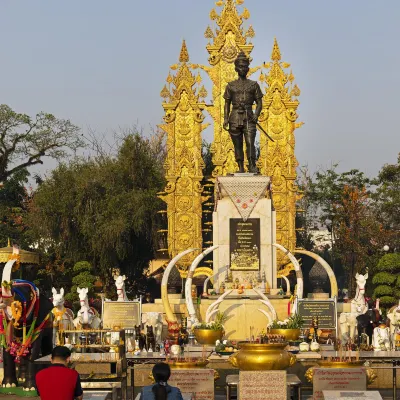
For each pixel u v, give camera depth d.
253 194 40.22
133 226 60.38
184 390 22.30
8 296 25.64
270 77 56.78
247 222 39.97
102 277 61.00
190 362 22.81
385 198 67.06
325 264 37.62
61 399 16.27
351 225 65.81
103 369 22.00
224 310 36.66
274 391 21.44
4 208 71.06
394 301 47.75
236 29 57.22
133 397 23.77
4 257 27.97
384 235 63.59
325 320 33.97
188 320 35.34
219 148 56.78
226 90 41.84
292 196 56.25
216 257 39.97
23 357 25.92
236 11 57.31
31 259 28.38
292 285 56.38
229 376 23.25
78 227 61.28
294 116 56.50
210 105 57.19
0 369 28.02
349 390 21.98
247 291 38.09
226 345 27.27
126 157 63.25
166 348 27.41
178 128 56.84
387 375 27.31
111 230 59.34
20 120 70.69
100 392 21.23
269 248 39.91
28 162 72.00
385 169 69.00
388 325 36.84
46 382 16.36
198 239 56.12
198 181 56.56
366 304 37.69
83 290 34.59
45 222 61.19
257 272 39.75
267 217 40.03
